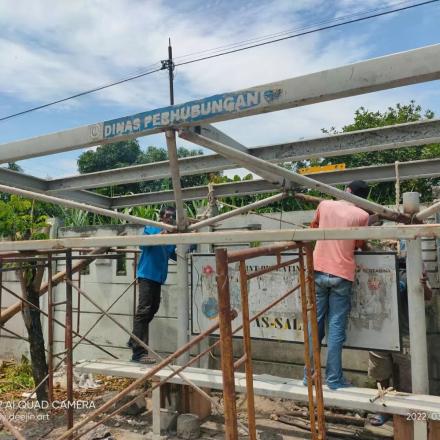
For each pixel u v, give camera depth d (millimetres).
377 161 11219
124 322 6293
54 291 6750
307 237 2256
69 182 4902
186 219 3379
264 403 5062
